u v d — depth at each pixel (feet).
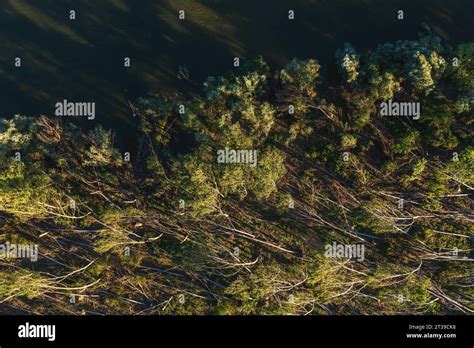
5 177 46.34
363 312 47.60
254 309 47.11
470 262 46.68
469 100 43.42
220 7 50.42
